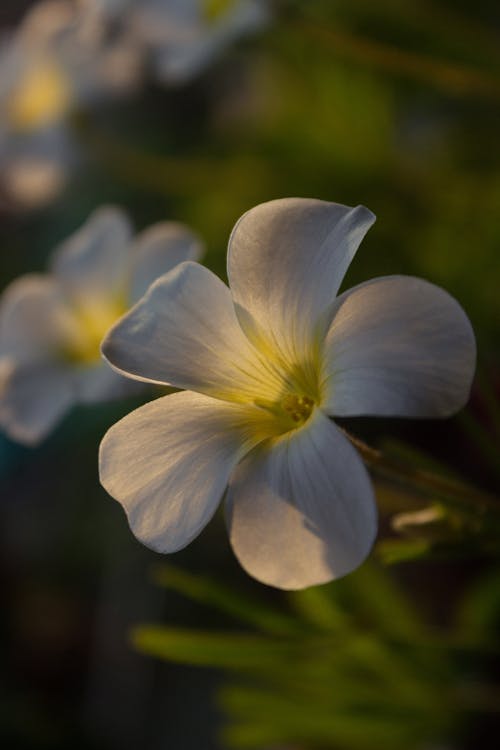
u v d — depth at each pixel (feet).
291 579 0.49
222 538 1.14
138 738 1.31
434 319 0.49
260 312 0.54
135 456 0.53
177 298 0.54
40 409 0.71
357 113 0.94
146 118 1.20
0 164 1.00
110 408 1.11
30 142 0.99
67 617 1.44
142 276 0.71
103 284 0.73
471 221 0.85
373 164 0.92
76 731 1.34
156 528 0.52
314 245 0.52
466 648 0.61
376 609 0.70
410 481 0.54
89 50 0.95
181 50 0.85
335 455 0.50
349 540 0.49
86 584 1.45
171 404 0.54
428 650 0.67
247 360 0.55
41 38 0.96
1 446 1.36
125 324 0.54
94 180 1.13
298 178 0.93
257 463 0.52
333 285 0.52
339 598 0.69
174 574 0.61
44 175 1.01
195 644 0.60
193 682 1.29
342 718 0.68
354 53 0.78
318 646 0.61
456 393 0.48
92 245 0.74
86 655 1.41
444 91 0.84
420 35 0.82
